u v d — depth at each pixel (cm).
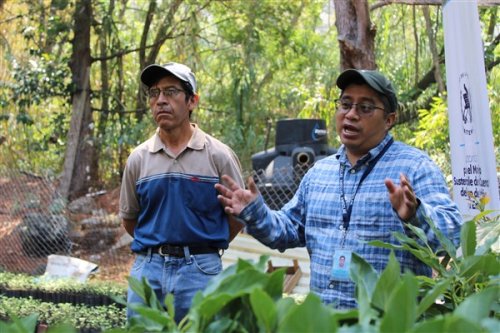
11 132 1255
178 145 367
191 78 370
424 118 926
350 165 297
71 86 1273
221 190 284
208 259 365
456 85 449
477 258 196
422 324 116
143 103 1432
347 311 148
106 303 630
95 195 1169
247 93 1420
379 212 283
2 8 1271
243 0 1424
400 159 288
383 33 1222
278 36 1494
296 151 851
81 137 1286
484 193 429
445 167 816
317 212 299
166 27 1423
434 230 219
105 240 1034
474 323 114
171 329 149
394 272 154
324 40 1678
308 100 1241
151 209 368
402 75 1227
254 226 287
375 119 290
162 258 362
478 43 439
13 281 693
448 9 451
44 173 1118
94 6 1335
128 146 1339
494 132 815
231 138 1359
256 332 147
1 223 1061
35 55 1272
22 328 138
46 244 1016
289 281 701
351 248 286
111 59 1408
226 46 1499
